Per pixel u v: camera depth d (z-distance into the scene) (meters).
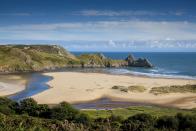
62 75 156.12
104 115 65.38
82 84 120.75
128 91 104.19
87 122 48.72
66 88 110.25
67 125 32.94
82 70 193.38
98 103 86.62
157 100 91.81
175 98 94.75
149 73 178.38
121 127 41.66
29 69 186.62
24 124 28.64
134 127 41.47
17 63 186.50
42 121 35.25
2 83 122.62
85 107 81.19
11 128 24.97
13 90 104.94
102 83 124.44
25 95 96.19
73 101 88.44
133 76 155.62
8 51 198.38
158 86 118.25
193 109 78.94
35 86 115.12
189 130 42.84
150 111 73.44
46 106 58.69
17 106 59.56
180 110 77.19
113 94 99.62
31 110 57.28
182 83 128.50
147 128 41.53
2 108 56.06
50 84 120.44
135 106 82.31
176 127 44.62
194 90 106.31
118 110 74.31
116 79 139.62
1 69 177.38
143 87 110.25
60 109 55.06
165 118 46.06
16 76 152.75
